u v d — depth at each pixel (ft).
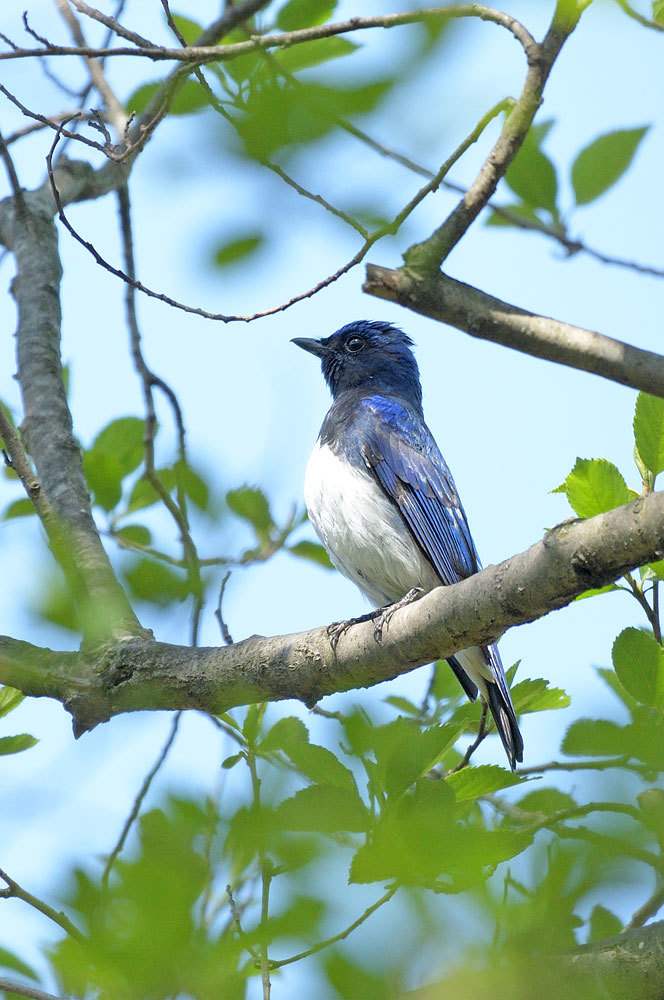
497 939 21.85
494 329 28.19
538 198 35.24
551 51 27.53
